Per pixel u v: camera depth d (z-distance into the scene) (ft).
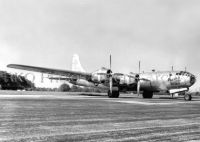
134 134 23.81
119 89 134.62
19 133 23.36
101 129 26.18
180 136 23.12
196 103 79.87
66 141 20.59
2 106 51.03
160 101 89.56
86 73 130.52
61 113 40.11
